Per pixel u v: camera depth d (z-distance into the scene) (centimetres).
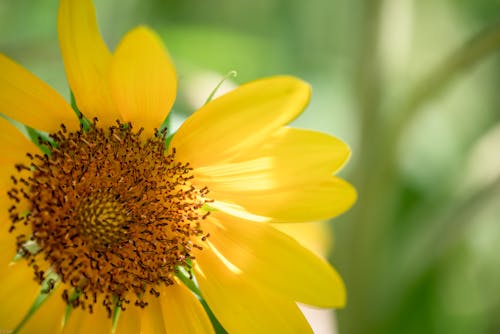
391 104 52
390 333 54
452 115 59
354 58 52
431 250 53
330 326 52
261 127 43
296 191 44
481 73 59
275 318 45
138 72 43
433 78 51
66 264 45
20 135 45
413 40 59
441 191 56
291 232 50
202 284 45
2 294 45
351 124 54
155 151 45
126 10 56
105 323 45
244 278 45
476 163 54
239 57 58
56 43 50
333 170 43
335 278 44
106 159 45
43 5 57
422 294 54
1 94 44
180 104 50
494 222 57
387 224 54
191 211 45
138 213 45
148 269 45
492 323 56
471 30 59
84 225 45
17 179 45
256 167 44
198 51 56
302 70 59
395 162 53
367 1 51
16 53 50
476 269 57
